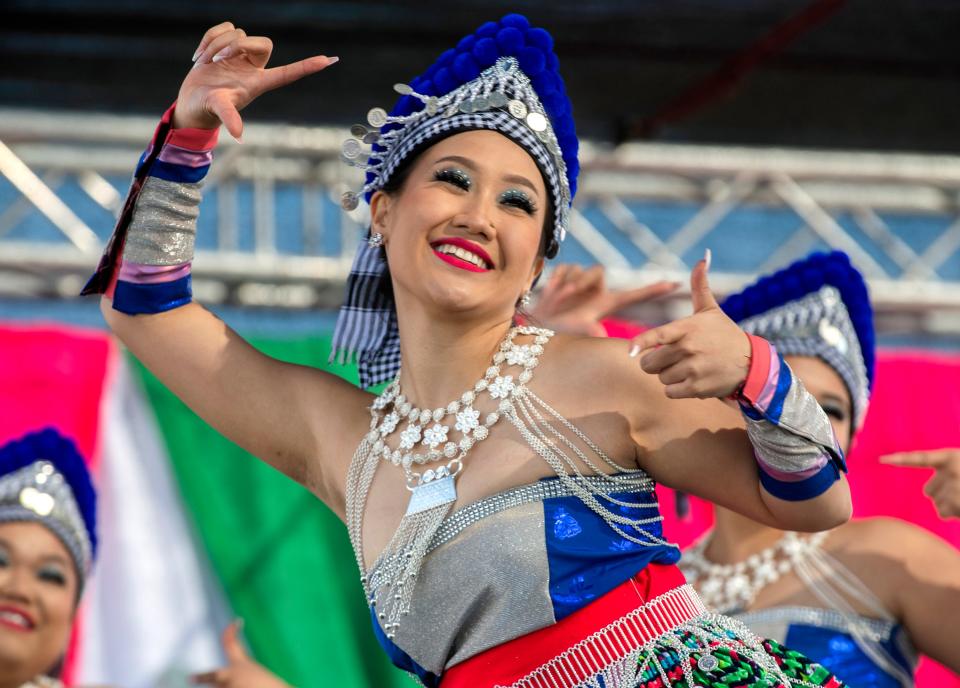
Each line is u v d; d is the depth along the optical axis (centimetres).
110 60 1140
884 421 1186
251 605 1050
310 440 483
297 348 1119
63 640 819
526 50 471
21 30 1104
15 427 1054
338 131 1195
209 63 479
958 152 1287
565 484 426
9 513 811
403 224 450
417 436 444
